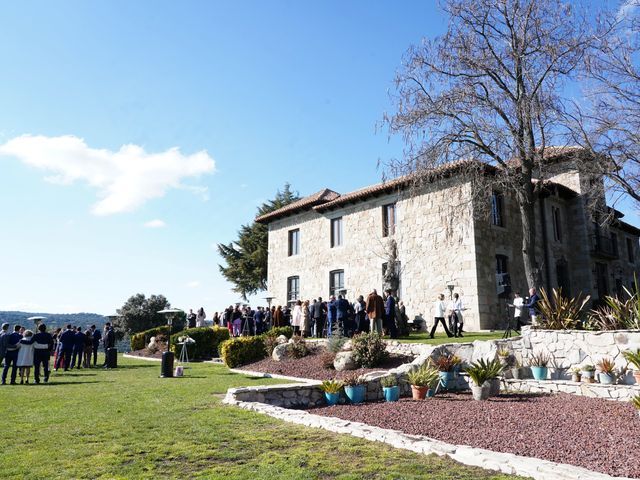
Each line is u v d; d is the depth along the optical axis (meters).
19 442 5.49
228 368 15.27
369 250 21.86
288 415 6.82
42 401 8.36
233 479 4.19
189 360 18.95
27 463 4.69
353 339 12.86
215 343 19.67
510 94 14.82
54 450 5.14
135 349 24.75
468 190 17.88
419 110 14.97
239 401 8.00
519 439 6.10
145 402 8.16
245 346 15.66
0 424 6.41
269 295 27.12
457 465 4.62
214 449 5.17
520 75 14.80
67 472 4.41
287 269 26.28
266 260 40.47
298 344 14.84
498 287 17.34
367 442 5.47
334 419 6.42
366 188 23.03
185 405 7.84
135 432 5.93
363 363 12.27
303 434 5.82
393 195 21.14
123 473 4.39
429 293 19.02
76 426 6.27
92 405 7.88
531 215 15.65
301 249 25.67
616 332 9.80
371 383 9.62
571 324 11.25
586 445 5.76
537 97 14.49
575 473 4.09
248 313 20.73
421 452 5.07
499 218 19.53
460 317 15.42
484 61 14.80
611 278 24.52
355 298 22.11
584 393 9.26
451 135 15.11
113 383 11.12
